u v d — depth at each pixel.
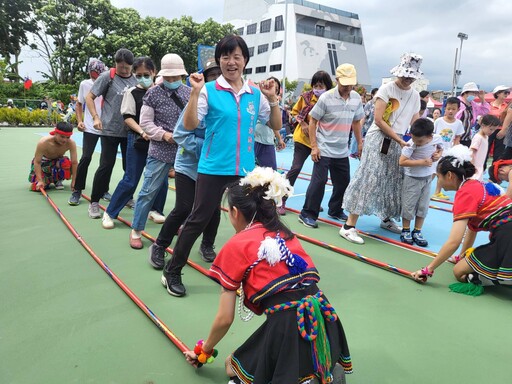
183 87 3.98
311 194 4.89
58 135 6.03
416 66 4.12
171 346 2.50
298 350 1.73
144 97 3.86
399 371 2.30
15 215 5.16
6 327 2.67
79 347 2.47
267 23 45.09
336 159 4.95
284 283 1.79
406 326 2.77
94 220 4.99
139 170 4.64
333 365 1.81
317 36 44.12
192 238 3.02
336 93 4.62
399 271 3.57
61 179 6.60
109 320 2.77
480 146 5.54
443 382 2.22
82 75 27.55
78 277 3.43
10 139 13.96
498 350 2.52
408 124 4.50
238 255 1.83
